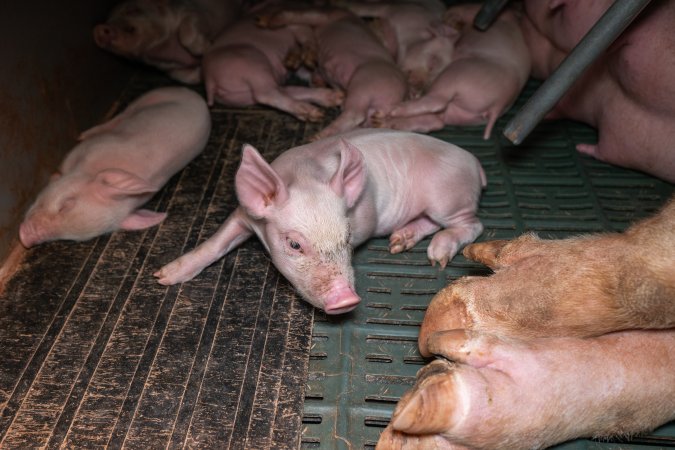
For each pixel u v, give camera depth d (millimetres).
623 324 713
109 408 801
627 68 1027
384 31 1416
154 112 1134
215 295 939
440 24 1325
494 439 667
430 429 646
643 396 708
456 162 1010
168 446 764
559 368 690
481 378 670
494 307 739
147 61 1393
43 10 1121
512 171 1171
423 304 935
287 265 837
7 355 860
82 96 1232
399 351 874
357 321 910
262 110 1317
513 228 1055
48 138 1115
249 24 1382
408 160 996
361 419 798
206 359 854
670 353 725
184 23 1362
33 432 777
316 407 809
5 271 974
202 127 1159
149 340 878
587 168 1178
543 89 982
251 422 786
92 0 1315
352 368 853
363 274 979
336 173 828
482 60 1235
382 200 967
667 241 706
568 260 731
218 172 1156
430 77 1333
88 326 897
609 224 1057
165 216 1059
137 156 1074
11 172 1016
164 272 949
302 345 873
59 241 1026
